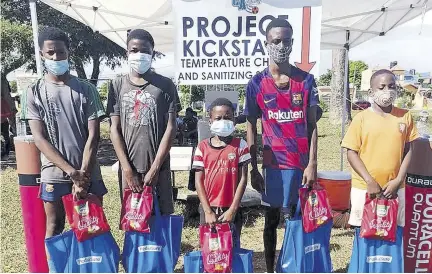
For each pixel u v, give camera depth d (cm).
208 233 288
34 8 358
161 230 299
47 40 280
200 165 299
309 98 304
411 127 295
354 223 307
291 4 375
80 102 290
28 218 335
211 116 299
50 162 293
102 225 296
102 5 530
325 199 305
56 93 286
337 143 1166
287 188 309
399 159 292
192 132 1098
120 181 314
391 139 289
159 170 298
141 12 548
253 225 491
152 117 294
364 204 294
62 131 287
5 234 457
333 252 413
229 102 298
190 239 452
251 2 375
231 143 299
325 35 594
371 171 294
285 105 302
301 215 300
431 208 308
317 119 324
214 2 376
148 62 290
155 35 621
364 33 571
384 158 291
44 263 342
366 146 295
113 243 303
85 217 290
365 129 294
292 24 379
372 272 301
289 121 303
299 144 306
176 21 379
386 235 291
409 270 322
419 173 307
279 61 296
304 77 305
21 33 1181
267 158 311
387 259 299
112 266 300
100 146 1167
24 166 328
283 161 307
